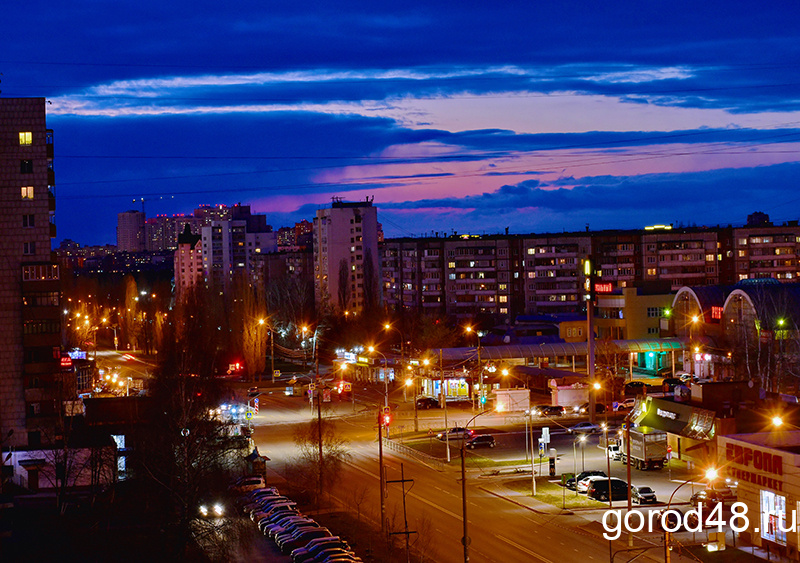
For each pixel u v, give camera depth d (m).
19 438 105.94
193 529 71.31
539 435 112.94
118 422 97.00
